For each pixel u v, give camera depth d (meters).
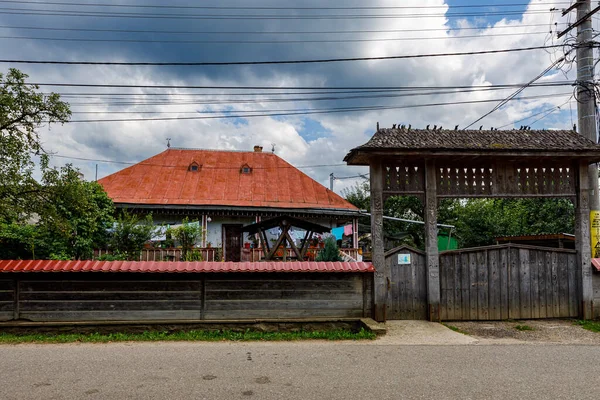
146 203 20.12
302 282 9.47
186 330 8.93
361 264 9.62
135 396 5.13
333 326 9.33
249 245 21.14
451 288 9.88
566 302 10.18
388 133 9.83
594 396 5.25
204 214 20.94
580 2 11.62
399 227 29.34
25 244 12.88
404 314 9.73
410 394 5.27
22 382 5.62
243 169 25.08
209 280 9.26
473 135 10.05
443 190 9.83
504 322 9.77
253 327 9.09
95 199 14.40
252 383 5.64
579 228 10.15
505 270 10.08
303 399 5.08
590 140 10.05
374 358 6.93
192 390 5.35
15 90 9.10
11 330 8.58
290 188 24.34
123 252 15.18
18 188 9.60
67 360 6.71
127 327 8.85
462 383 5.69
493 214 22.20
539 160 9.95
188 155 25.94
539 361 6.77
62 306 8.88
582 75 11.56
